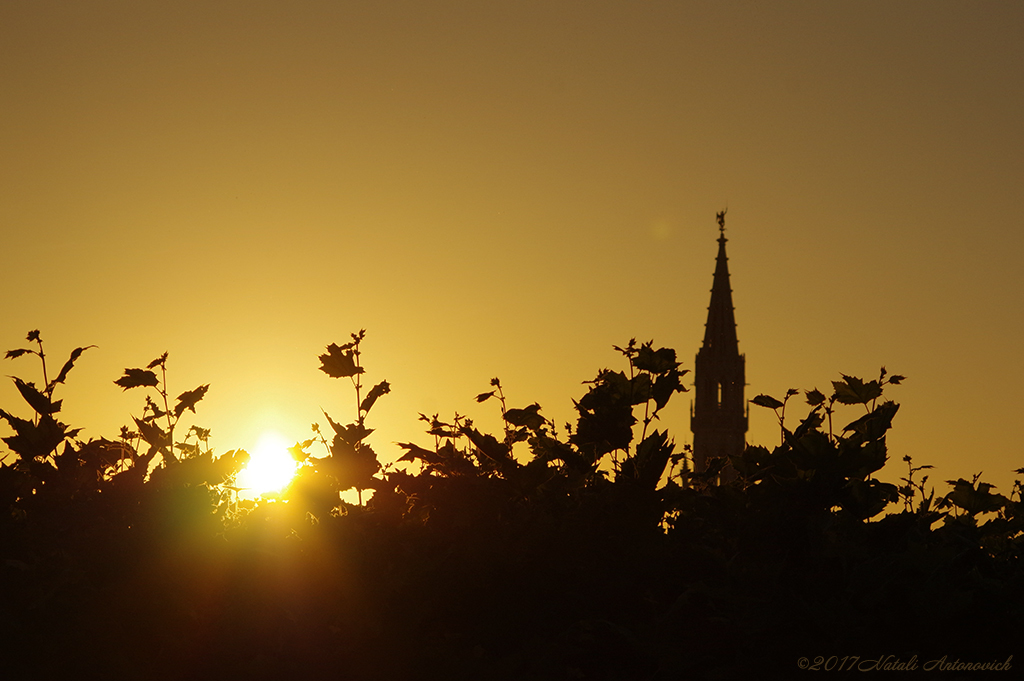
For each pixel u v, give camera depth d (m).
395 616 18.42
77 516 21.12
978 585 17.17
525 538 18.98
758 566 18.00
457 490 20.42
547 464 21.20
